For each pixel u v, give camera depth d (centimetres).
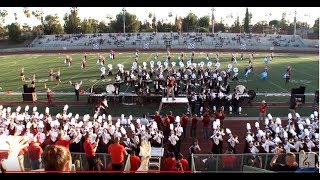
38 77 4319
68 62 5344
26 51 7881
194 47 7931
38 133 1794
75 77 4256
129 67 5022
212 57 6212
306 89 3538
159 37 9062
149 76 3816
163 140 1977
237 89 2873
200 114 2670
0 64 5753
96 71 4672
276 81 3941
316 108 2819
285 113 2716
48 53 7431
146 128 1955
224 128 2395
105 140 1722
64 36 9500
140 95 2959
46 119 2111
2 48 8969
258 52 7294
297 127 2020
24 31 11006
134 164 1138
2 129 1939
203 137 2222
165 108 2834
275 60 5834
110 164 1141
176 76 3484
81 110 2828
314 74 4403
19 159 1082
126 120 2220
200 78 3559
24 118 2119
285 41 8644
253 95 2948
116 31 10944
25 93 3103
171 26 11338
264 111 2453
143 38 9019
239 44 8412
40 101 3139
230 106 2727
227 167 1173
